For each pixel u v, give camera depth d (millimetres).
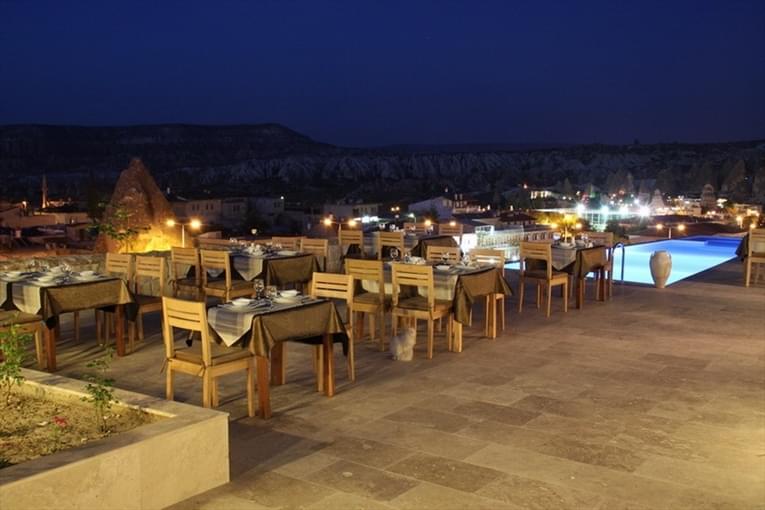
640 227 60531
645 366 7141
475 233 19969
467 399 6043
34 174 192125
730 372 6934
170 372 5617
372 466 4613
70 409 4691
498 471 4535
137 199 13859
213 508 4004
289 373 6863
